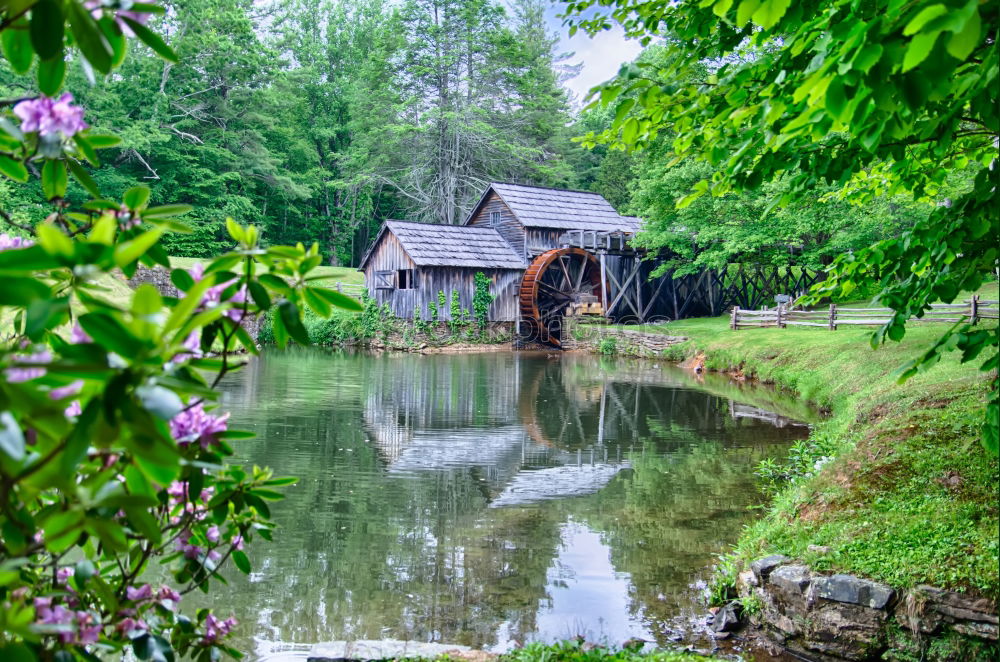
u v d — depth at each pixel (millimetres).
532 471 9375
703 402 15086
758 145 3881
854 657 4590
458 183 46219
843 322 19500
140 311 1214
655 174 21844
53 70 1536
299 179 46250
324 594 5512
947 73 1926
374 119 45219
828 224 19812
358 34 53125
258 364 22438
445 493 8320
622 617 5184
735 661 4625
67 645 1799
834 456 7973
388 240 31141
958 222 3498
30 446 1404
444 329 30031
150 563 5883
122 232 1862
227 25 41062
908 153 4520
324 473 9125
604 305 30531
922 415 7152
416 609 5258
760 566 5137
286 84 44469
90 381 1307
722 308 34000
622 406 14617
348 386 17328
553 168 47656
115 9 1449
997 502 5277
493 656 4188
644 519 7383
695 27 4367
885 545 5035
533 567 6102
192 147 40125
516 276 31781
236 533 2471
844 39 2441
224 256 1801
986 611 4301
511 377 19688
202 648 2473
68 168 1901
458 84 45719
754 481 8844
